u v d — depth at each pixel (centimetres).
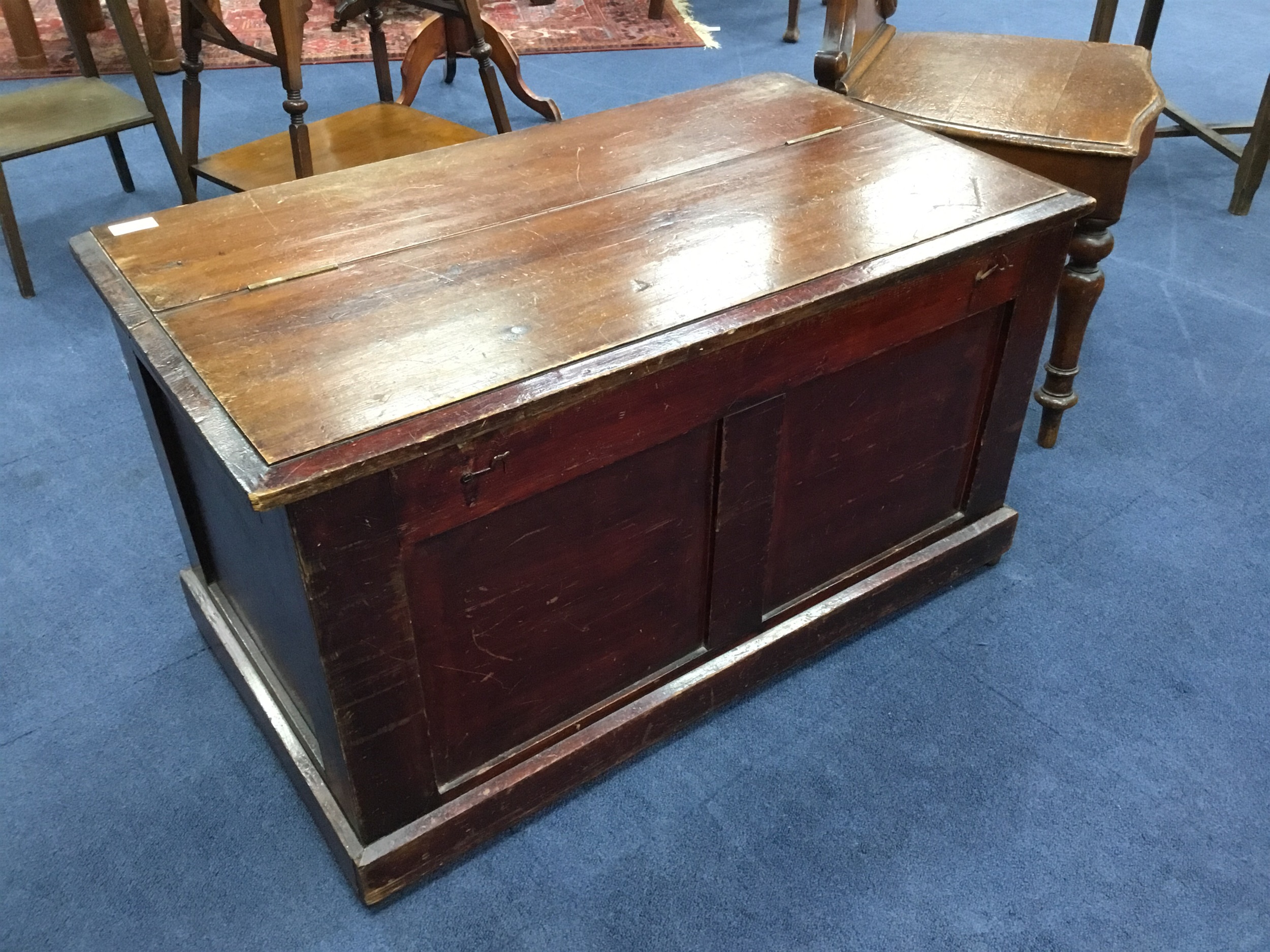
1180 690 164
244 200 147
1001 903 136
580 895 137
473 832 137
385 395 108
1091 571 185
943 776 152
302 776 138
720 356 122
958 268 139
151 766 153
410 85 321
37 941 132
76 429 215
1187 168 316
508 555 121
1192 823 146
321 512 102
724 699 157
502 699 133
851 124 169
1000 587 182
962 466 169
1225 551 189
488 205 145
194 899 136
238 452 100
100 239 137
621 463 124
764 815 146
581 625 135
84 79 279
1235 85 359
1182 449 212
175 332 118
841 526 158
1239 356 238
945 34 228
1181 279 264
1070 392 204
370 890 131
